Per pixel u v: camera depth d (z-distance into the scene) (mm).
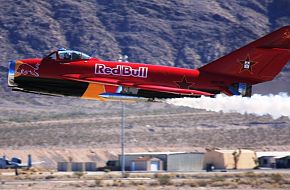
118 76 182750
